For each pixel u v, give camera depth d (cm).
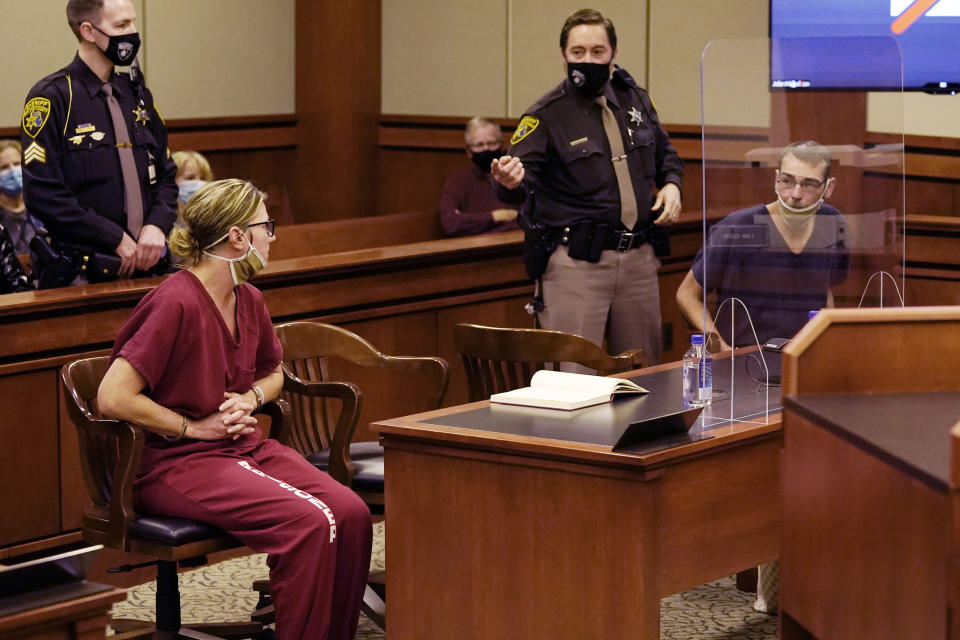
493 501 318
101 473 363
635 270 492
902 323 231
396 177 947
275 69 952
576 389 357
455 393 561
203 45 911
